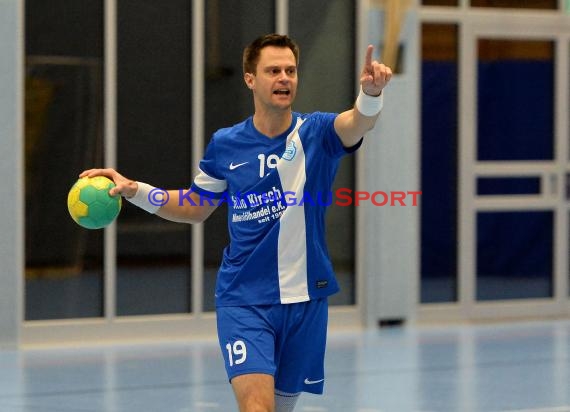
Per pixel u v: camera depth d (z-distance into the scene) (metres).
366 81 13.37
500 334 31.97
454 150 33.62
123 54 29.92
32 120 29.25
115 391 23.73
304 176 14.16
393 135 32.31
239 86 31.11
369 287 32.50
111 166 29.77
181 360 27.59
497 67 34.03
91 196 14.63
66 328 29.62
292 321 14.20
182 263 30.80
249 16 31.14
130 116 30.06
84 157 29.70
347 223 32.56
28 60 29.11
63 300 29.70
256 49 14.20
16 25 28.34
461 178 33.62
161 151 30.39
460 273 33.75
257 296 14.13
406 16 32.12
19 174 28.61
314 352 14.45
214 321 31.08
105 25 29.58
